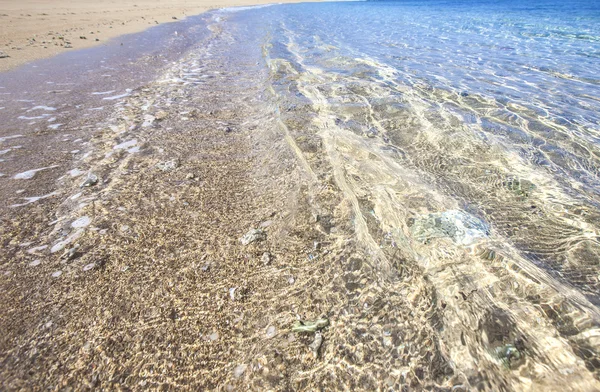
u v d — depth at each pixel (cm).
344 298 298
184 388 231
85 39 1497
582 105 702
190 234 372
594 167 480
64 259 332
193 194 443
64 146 556
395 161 510
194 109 741
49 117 669
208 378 238
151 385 232
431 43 1412
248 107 761
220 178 482
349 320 278
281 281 317
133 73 1012
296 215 402
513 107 697
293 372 243
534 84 848
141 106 748
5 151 531
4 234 361
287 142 574
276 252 350
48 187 446
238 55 1301
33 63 1073
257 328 274
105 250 345
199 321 277
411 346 254
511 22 1939
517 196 422
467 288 290
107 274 317
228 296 301
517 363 232
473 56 1168
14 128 612
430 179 463
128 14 2505
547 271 305
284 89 853
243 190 455
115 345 256
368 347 256
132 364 244
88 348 253
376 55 1209
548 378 221
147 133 616
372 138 585
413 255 331
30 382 230
